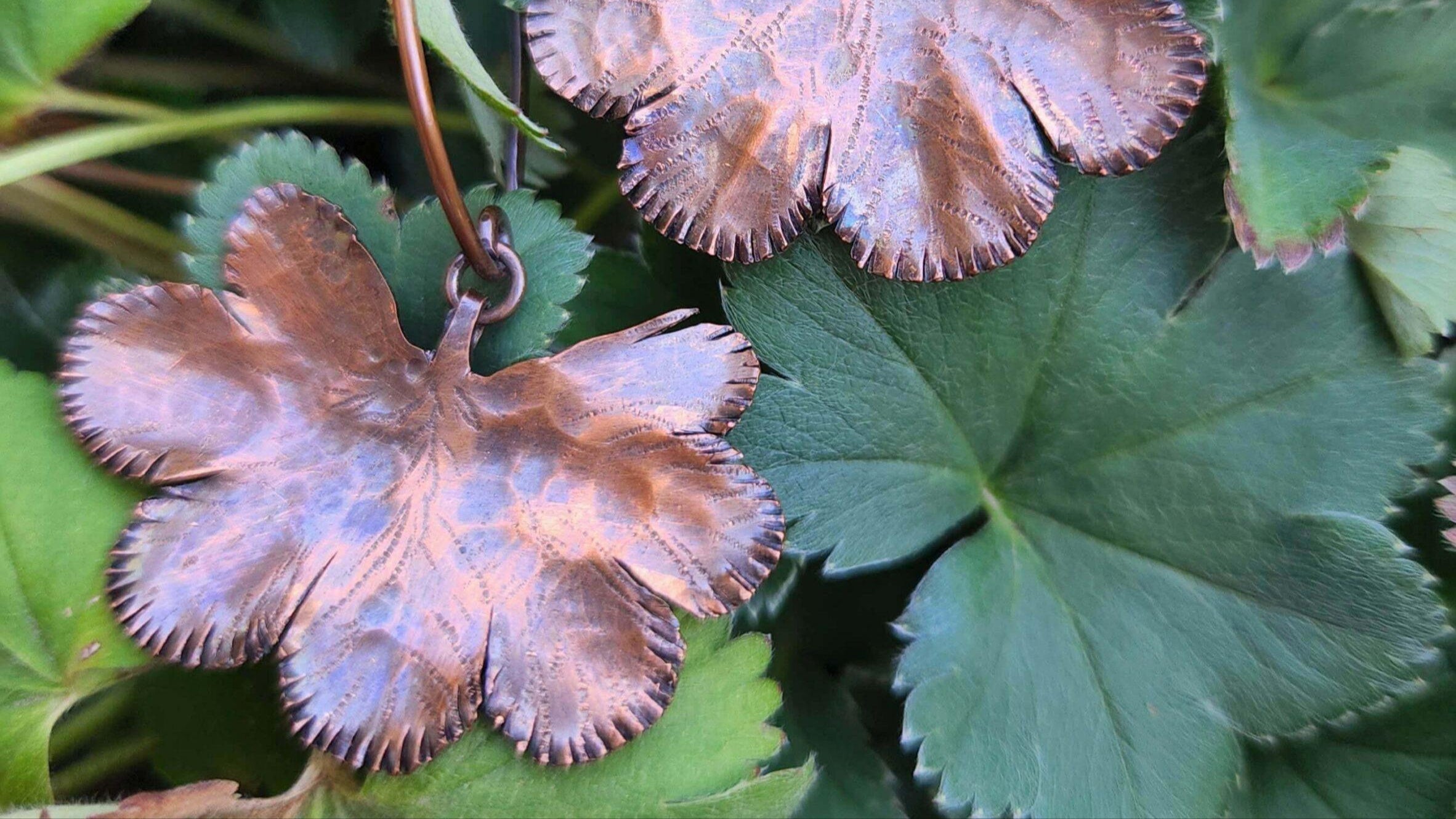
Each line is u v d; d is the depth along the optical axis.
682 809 0.17
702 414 0.17
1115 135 0.17
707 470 0.17
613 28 0.17
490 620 0.17
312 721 0.16
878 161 0.17
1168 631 0.19
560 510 0.17
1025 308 0.18
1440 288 0.18
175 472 0.17
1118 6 0.17
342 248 0.17
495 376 0.17
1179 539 0.19
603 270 0.19
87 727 0.18
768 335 0.18
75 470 0.17
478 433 0.17
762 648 0.18
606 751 0.17
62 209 0.19
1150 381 0.18
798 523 0.18
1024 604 0.19
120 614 0.16
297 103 0.19
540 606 0.17
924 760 0.18
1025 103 0.17
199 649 0.16
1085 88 0.17
